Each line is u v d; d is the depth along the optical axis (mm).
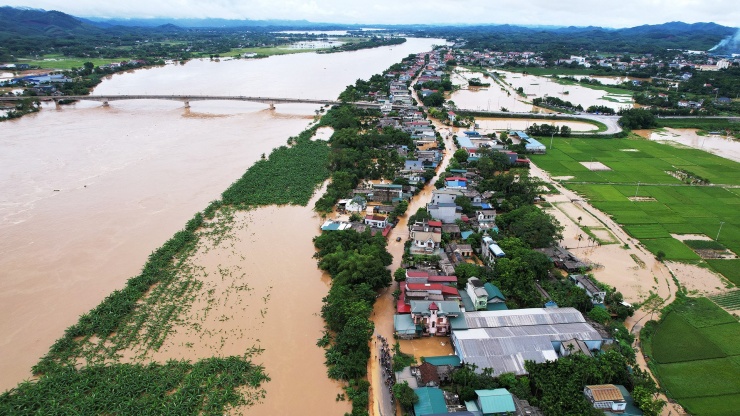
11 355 72562
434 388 63156
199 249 105875
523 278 87938
